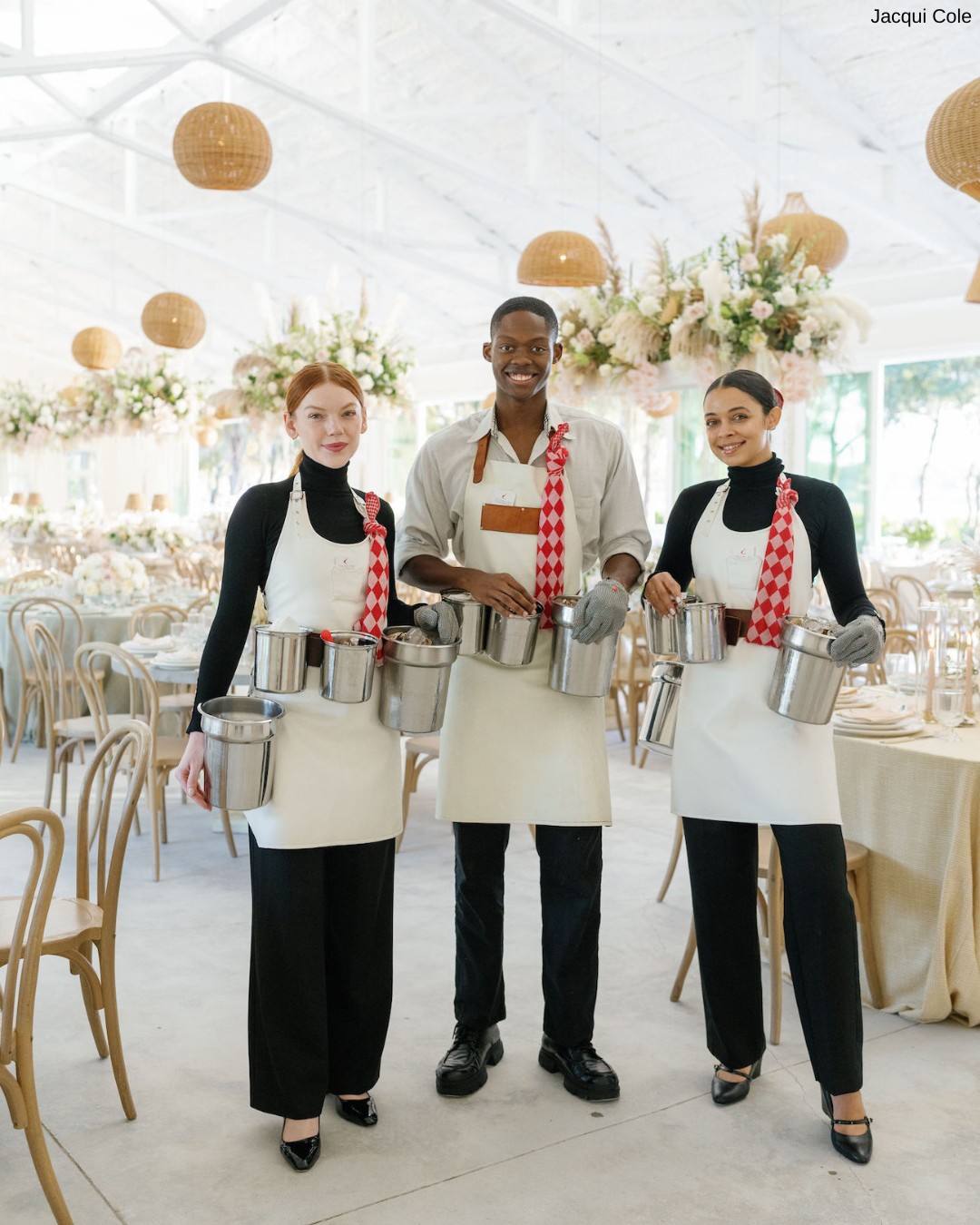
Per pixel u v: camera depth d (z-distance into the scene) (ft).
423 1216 6.95
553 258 21.06
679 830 12.80
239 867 14.26
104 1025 9.13
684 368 16.52
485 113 31.24
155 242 49.62
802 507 8.09
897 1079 8.76
